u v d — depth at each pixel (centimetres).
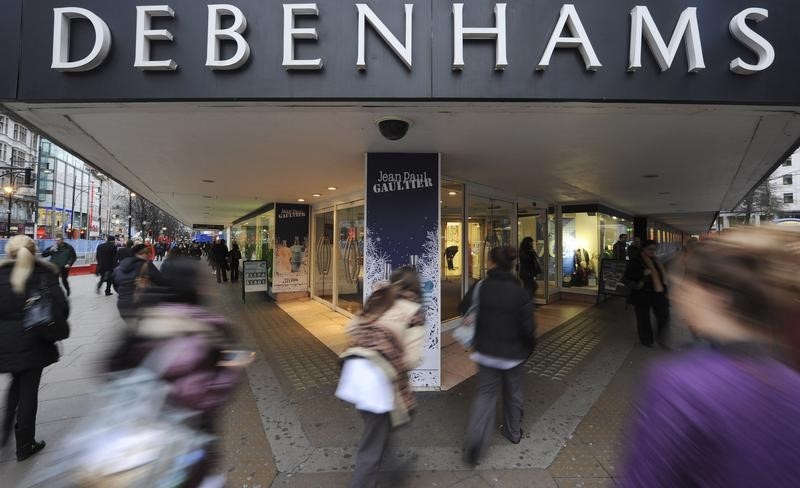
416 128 395
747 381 71
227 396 177
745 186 778
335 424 367
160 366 157
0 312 290
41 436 341
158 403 150
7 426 313
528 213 1043
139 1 299
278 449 323
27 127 395
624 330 745
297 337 706
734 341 82
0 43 303
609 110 333
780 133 404
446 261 660
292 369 528
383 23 304
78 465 137
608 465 302
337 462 305
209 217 1986
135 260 495
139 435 142
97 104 318
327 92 306
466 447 305
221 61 297
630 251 668
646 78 305
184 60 303
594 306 1033
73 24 302
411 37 304
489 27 304
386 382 232
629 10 304
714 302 87
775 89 304
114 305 1005
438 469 296
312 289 1161
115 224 7069
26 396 305
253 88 304
